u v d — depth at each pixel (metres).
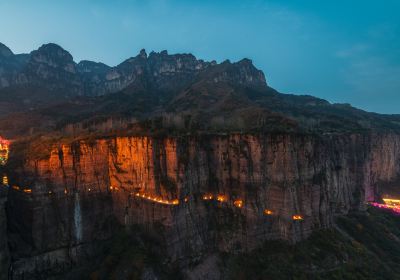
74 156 96.75
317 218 101.31
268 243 96.25
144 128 112.19
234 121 133.75
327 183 109.00
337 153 142.25
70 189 94.62
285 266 88.56
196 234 95.94
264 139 101.56
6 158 109.06
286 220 95.12
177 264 89.06
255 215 97.06
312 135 107.50
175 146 95.38
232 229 99.00
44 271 86.62
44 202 89.19
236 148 104.94
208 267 91.94
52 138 110.69
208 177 105.38
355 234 119.75
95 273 81.50
